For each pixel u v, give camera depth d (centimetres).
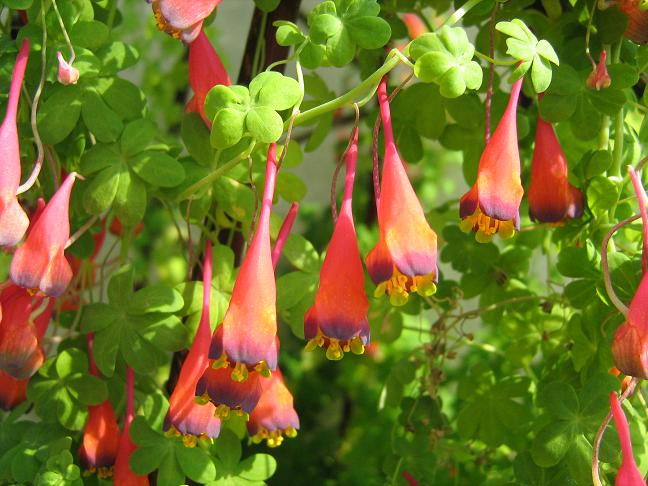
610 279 22
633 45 24
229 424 25
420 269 19
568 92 22
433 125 25
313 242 49
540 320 28
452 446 29
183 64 34
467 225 20
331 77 43
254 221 22
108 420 24
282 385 22
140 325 23
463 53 20
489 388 27
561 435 22
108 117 23
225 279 24
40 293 21
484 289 28
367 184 47
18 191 21
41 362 23
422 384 28
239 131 20
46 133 23
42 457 24
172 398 21
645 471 22
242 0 46
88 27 23
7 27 25
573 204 23
